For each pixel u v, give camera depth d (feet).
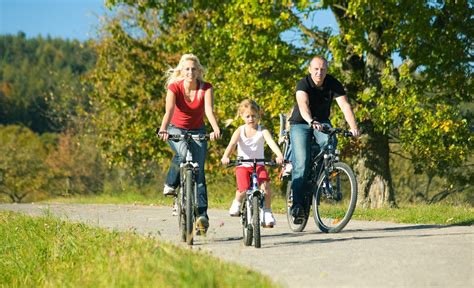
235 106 216.54
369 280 56.29
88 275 66.54
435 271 59.82
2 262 92.32
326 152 90.68
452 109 184.96
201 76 84.38
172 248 67.72
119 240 79.20
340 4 191.11
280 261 66.49
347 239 82.84
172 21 226.79
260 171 83.25
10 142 607.37
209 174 273.75
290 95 190.19
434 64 179.42
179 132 84.84
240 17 195.62
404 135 190.80
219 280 53.47
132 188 380.37
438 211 124.47
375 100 183.52
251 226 78.02
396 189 369.71
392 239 81.41
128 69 299.17
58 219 113.19
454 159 191.42
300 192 91.61
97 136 346.95
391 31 176.04
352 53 187.83
